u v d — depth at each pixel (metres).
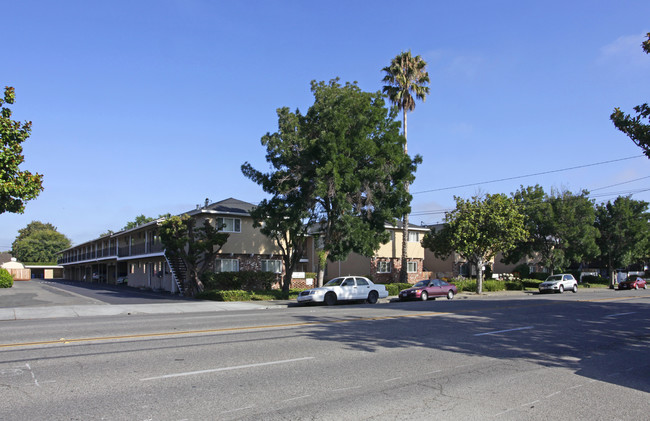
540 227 44.19
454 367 8.91
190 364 8.63
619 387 7.75
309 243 42.59
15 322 15.68
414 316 17.30
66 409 6.03
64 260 79.62
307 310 20.72
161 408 6.13
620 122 10.33
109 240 53.31
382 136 27.78
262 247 36.47
